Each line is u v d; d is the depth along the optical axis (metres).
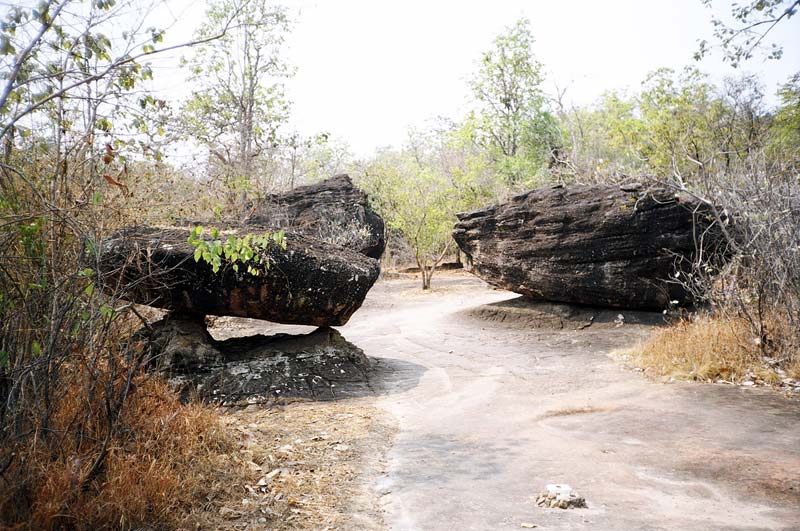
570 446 5.97
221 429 5.73
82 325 4.73
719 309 10.20
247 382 8.09
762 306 9.10
